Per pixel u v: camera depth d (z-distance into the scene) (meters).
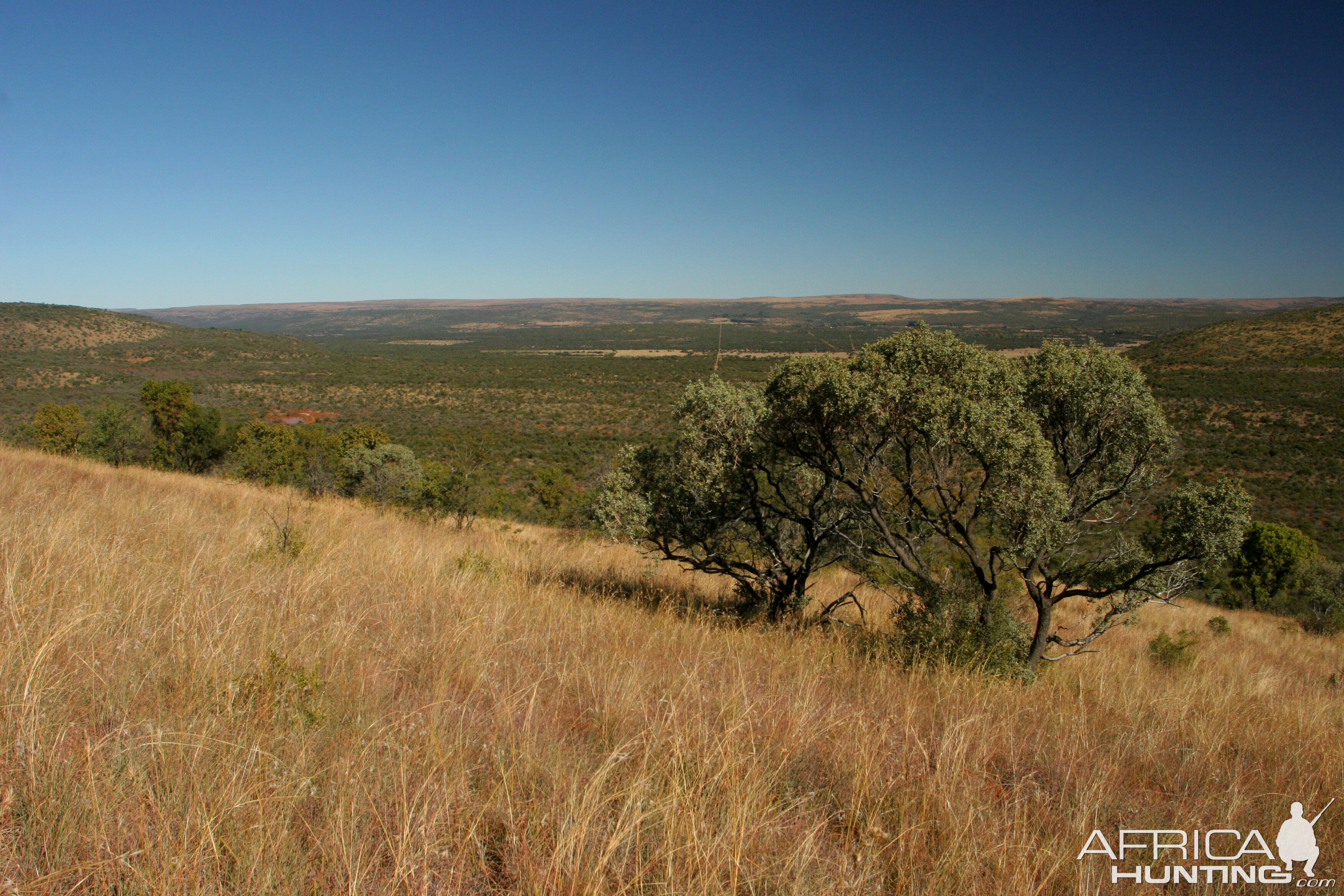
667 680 4.54
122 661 3.32
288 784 2.50
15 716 2.59
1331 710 7.08
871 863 2.71
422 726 3.22
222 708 3.06
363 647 4.20
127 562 4.86
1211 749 4.61
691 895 2.35
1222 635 14.77
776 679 5.03
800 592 8.77
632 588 9.54
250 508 9.67
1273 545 24.28
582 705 4.01
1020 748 4.34
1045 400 7.15
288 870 2.18
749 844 2.65
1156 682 7.61
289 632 4.13
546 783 2.95
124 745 2.63
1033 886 2.76
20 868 2.03
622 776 3.10
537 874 2.34
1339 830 3.65
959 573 8.75
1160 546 6.66
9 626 3.36
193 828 2.25
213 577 5.00
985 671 6.05
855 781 3.34
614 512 8.50
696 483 8.43
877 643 6.85
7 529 5.10
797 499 8.94
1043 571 7.24
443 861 2.39
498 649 4.65
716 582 11.67
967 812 3.20
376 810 2.50
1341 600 20.97
